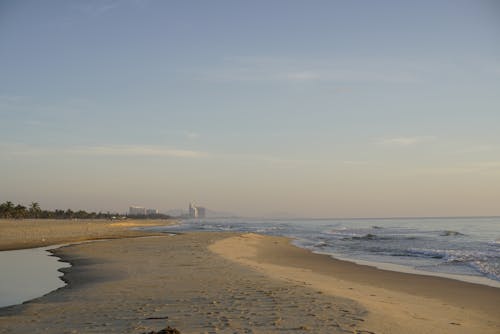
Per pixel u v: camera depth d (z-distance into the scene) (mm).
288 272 19766
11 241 46062
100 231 74625
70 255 29953
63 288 16250
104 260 25562
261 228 98125
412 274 20531
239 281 15391
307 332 8258
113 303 11891
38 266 23969
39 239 49438
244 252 31891
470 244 41500
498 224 120125
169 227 113812
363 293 14289
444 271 21672
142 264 22344
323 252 33469
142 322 9336
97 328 9016
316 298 11852
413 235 60125
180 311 10367
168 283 15281
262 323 8969
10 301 14117
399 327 8867
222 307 10711
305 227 105125
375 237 54719
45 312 11289
